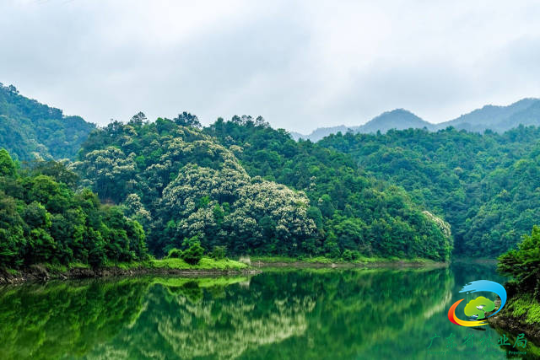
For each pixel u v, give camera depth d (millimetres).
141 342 29875
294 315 42344
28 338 28422
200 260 84250
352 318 41438
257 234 109062
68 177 82375
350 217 127188
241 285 64875
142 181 128500
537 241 35719
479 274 88812
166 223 115312
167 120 172250
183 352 28562
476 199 172875
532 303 33344
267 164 156000
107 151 134750
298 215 114000
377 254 123562
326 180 141625
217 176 123438
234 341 32250
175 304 44750
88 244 66312
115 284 58156
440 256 132375
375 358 28578
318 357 28781
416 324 38781
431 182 192625
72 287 52375
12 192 62000
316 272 93375
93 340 29156
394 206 139000
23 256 56406
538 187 155750
